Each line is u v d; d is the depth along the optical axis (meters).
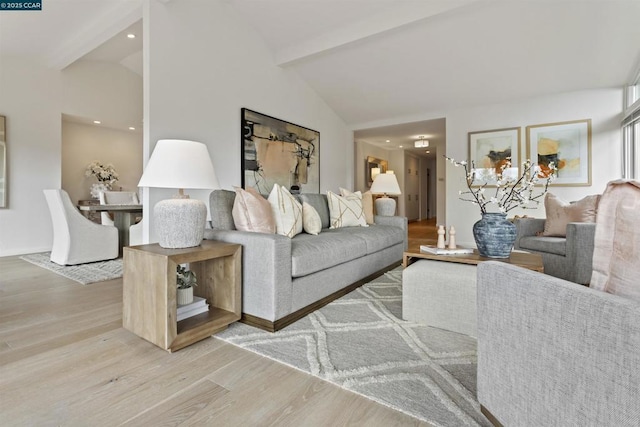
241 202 2.21
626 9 3.10
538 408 0.81
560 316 0.74
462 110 5.25
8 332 1.80
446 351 1.59
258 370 1.42
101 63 5.27
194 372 1.40
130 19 3.39
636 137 3.83
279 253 1.83
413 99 5.24
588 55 3.72
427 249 2.31
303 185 5.26
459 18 3.57
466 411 1.14
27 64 4.44
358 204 3.66
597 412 0.65
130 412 1.14
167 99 3.23
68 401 1.19
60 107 4.78
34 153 4.50
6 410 1.14
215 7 3.77
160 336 1.58
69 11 3.49
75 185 5.63
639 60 3.62
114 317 2.03
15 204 4.32
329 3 3.75
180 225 1.71
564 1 3.17
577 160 4.39
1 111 4.21
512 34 3.67
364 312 2.13
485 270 1.02
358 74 4.90
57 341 1.69
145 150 3.09
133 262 1.74
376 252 3.03
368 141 8.09
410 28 3.80
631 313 0.60
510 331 0.91
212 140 3.73
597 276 0.77
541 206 4.62
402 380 1.33
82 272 3.24
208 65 3.68
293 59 4.49
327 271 2.28
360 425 1.08
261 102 4.44
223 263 1.95
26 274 3.16
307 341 1.70
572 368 0.71
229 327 1.88
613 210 0.75
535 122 4.68
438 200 8.11
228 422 1.09
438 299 1.87
